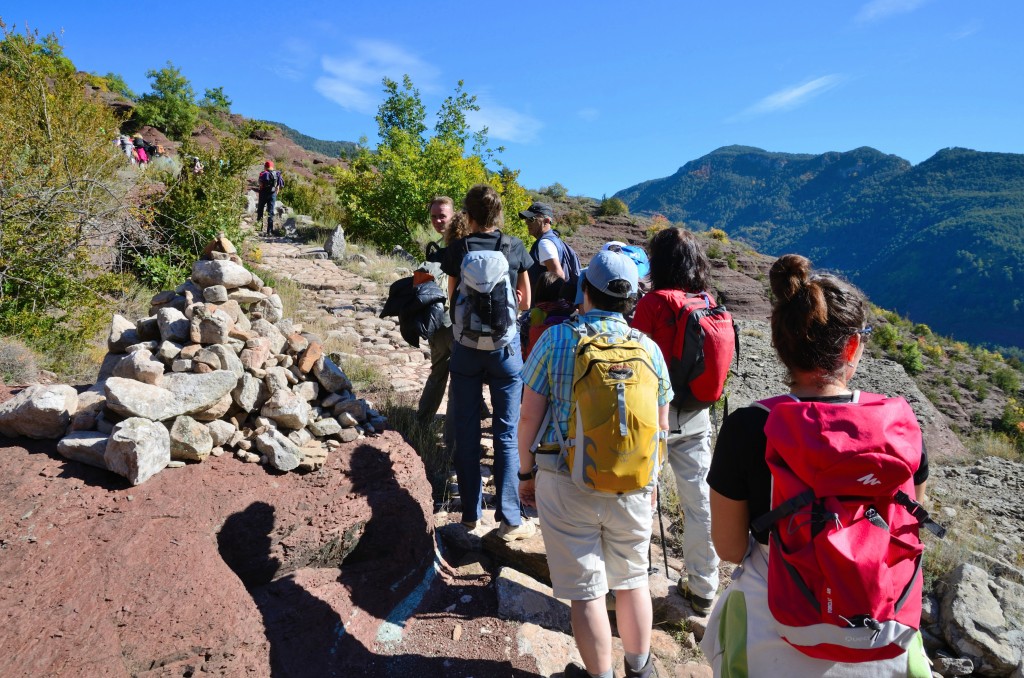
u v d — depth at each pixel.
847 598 1.33
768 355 16.70
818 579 1.38
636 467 2.11
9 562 2.01
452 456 3.59
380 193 16.17
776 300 1.71
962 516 6.93
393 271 13.12
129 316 7.12
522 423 2.37
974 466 11.06
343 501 2.97
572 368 2.30
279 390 3.24
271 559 2.61
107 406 2.71
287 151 49.97
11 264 5.94
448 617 2.84
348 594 2.73
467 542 3.44
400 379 6.05
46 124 7.46
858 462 1.35
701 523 3.00
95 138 7.91
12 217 6.09
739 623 1.63
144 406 2.68
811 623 1.39
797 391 1.67
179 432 2.79
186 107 46.03
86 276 6.85
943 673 3.48
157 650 1.92
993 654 3.44
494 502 3.92
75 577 2.03
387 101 18.88
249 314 3.68
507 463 3.38
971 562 4.72
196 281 3.51
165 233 8.78
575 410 2.19
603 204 66.19
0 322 5.46
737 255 54.59
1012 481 10.02
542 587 3.15
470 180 16.80
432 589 3.04
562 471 2.27
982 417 28.77
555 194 76.38
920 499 1.63
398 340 7.72
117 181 8.29
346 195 16.75
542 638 2.76
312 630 2.46
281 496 2.87
